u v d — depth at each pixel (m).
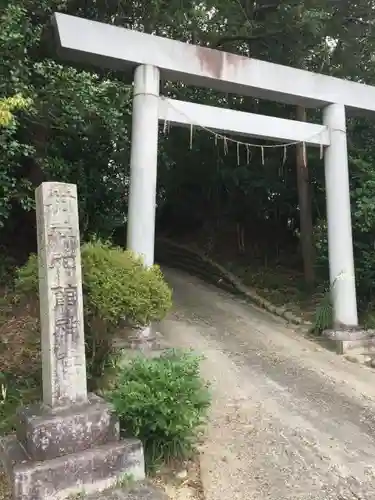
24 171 7.55
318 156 9.31
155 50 6.30
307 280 9.66
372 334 7.16
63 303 3.48
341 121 7.67
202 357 4.26
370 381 5.81
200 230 14.86
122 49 6.11
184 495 3.41
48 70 6.54
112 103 7.35
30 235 8.43
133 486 3.30
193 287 11.15
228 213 13.41
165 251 14.94
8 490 3.19
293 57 10.03
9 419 3.97
